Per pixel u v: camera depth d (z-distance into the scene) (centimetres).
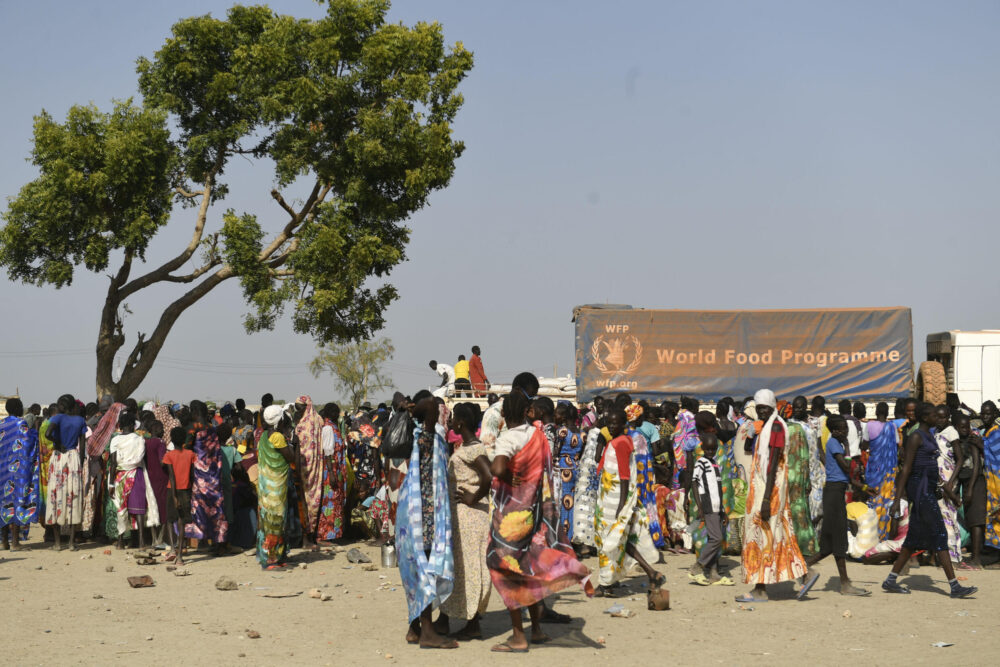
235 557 1250
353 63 2467
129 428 1307
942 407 948
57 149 2314
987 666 673
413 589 738
